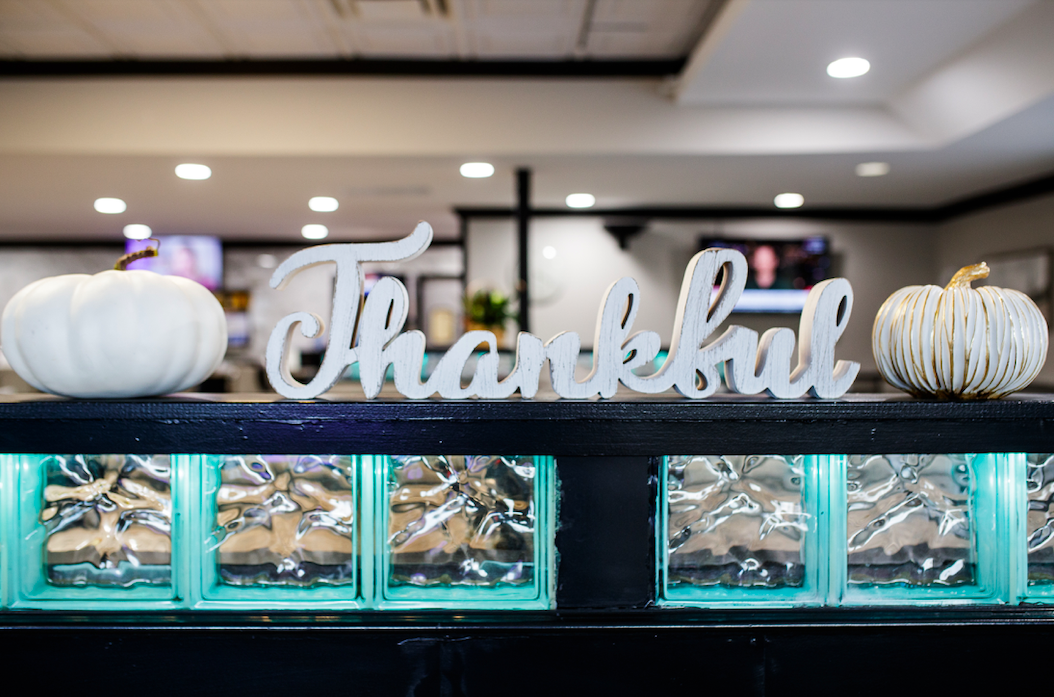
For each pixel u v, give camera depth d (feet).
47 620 3.83
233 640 3.81
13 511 3.85
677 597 3.93
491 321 16.47
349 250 3.81
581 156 13.35
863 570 3.96
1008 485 3.94
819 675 3.85
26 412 3.66
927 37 9.70
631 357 3.91
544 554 3.92
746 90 11.99
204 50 12.21
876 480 3.95
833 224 20.36
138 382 3.78
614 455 3.79
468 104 12.99
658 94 12.96
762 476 3.95
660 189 17.07
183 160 13.46
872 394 4.71
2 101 12.62
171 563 3.88
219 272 26.23
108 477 3.86
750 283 20.22
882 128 13.00
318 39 11.80
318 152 12.93
